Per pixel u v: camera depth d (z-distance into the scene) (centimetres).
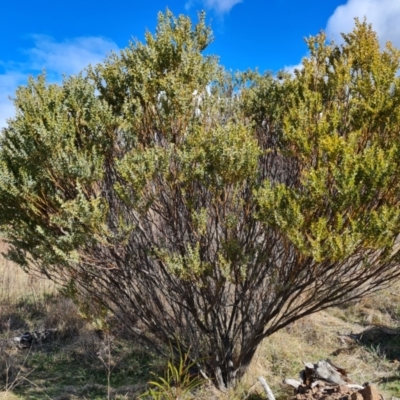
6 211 341
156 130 340
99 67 358
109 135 335
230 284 370
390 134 302
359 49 339
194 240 336
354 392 308
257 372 400
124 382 417
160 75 339
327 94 339
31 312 580
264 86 402
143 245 347
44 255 328
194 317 357
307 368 365
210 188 311
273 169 366
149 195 312
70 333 515
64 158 309
